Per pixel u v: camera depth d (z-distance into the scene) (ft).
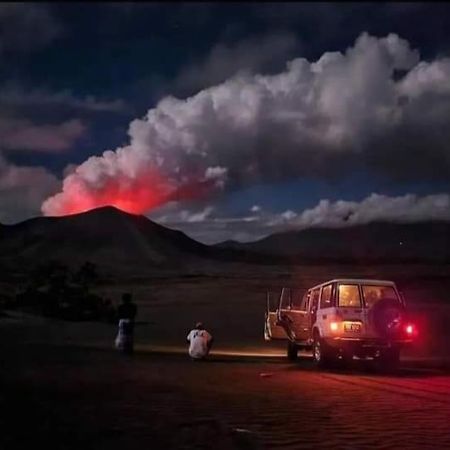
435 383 58.18
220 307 206.90
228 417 39.14
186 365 70.13
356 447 32.09
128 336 84.89
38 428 35.14
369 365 75.05
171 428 35.70
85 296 158.51
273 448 31.60
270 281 296.71
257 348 106.73
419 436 34.73
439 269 388.16
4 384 51.49
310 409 42.42
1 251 565.12
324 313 70.95
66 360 72.33
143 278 305.73
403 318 69.87
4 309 147.54
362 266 424.87
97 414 39.45
